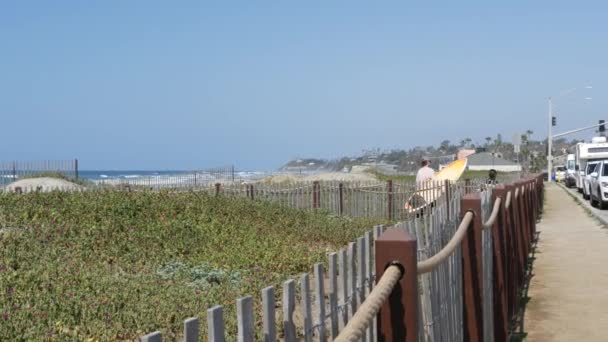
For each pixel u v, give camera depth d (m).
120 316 7.97
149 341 2.21
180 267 11.33
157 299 8.77
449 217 6.42
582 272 12.02
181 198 17.78
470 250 5.95
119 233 13.45
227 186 21.19
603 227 20.19
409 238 3.58
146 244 12.98
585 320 8.69
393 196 21.97
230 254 12.50
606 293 10.15
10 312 7.71
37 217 14.14
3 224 13.21
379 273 3.59
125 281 9.86
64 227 13.27
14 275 9.41
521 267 10.82
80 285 9.34
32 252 11.29
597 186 28.86
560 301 9.79
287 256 12.43
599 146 43.19
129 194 17.23
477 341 5.95
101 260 11.56
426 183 22.19
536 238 17.44
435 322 4.69
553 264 13.10
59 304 8.14
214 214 16.75
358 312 3.00
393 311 3.57
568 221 22.98
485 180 29.91
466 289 5.90
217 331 2.61
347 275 4.20
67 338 7.14
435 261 4.18
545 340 7.91
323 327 3.83
